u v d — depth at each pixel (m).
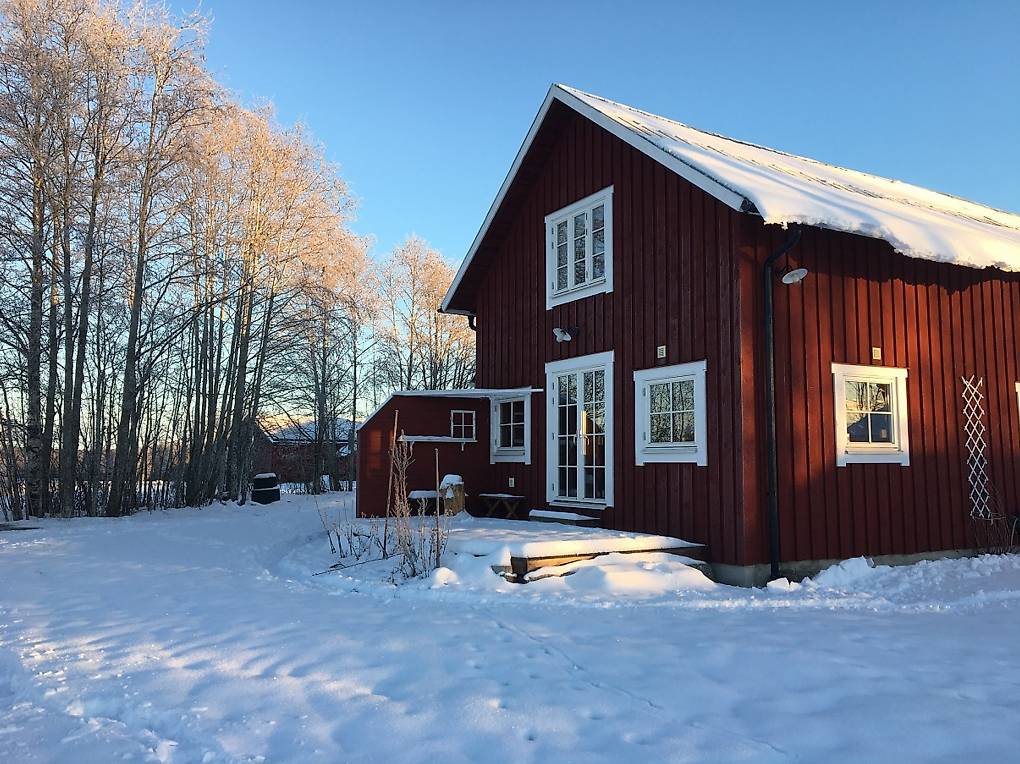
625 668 4.86
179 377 26.11
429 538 9.55
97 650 5.57
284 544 12.77
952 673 4.71
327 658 5.16
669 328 10.04
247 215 24.47
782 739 3.66
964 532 10.66
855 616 6.70
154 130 20.25
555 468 12.26
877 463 9.94
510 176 13.05
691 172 9.25
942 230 9.72
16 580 8.80
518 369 13.40
